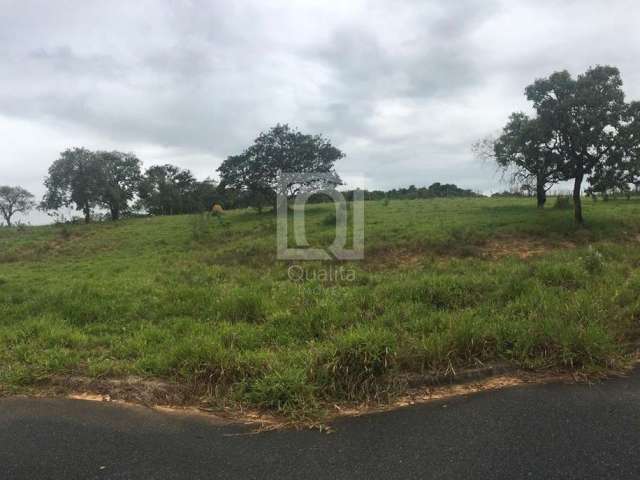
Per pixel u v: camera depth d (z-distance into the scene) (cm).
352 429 367
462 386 439
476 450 327
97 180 3316
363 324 571
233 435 364
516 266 878
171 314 694
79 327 660
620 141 1322
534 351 480
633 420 362
